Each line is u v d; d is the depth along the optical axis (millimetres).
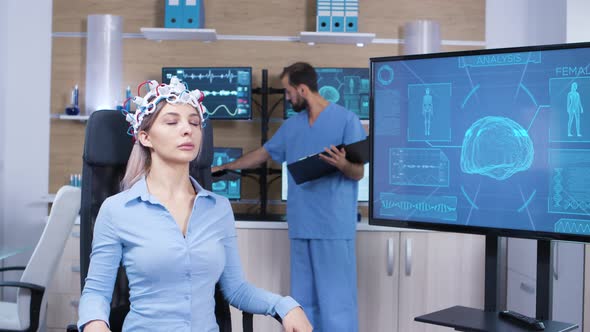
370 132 2410
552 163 2061
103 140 1801
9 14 3754
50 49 3771
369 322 3352
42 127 3773
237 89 3605
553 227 2061
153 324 1580
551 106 2061
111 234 1600
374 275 3350
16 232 3752
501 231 2146
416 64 2312
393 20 3828
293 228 3096
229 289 1718
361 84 3682
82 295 1577
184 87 1686
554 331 1930
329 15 3619
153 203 1609
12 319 2514
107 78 3596
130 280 1610
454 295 3357
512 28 3818
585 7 3066
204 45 3801
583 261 2744
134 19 3797
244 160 3449
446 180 2258
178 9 3605
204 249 1627
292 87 3123
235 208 3803
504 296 3566
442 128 2266
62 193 2490
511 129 2131
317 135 3113
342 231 3029
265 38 3811
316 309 3123
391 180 2371
